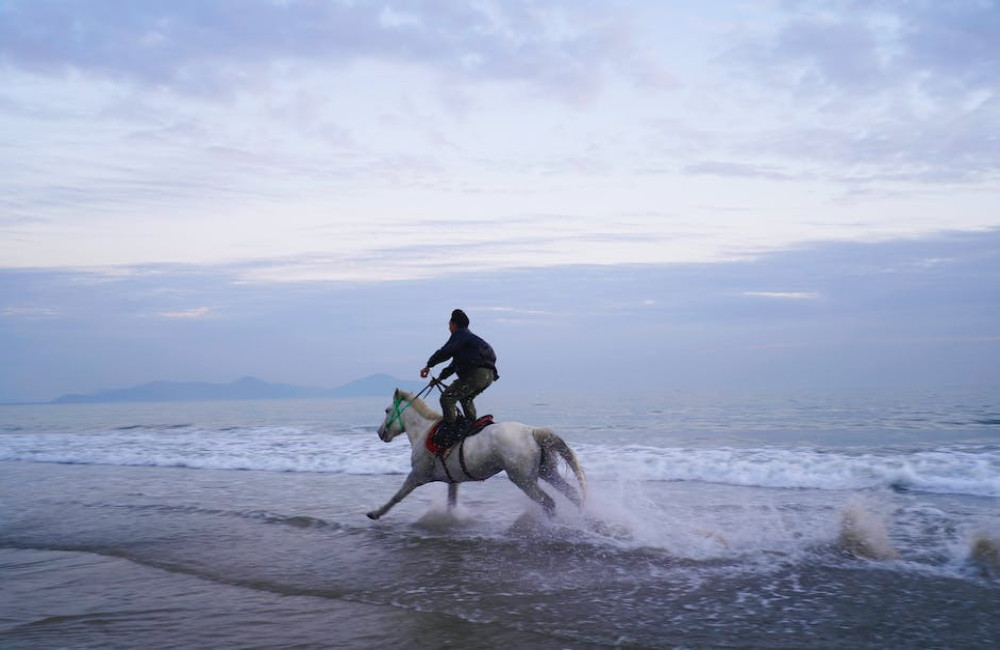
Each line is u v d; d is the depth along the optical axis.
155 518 10.00
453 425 8.73
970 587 6.04
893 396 42.16
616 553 7.49
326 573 7.07
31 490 12.98
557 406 40.44
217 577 7.04
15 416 50.53
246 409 57.16
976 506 9.26
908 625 5.20
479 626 5.42
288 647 5.08
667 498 10.31
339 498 11.38
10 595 6.52
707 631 5.17
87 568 7.47
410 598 6.18
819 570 6.68
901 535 7.87
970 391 49.44
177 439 21.34
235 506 10.79
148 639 5.29
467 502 10.70
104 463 17.14
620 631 5.22
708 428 21.34
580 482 8.48
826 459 12.94
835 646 4.84
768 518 8.80
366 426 25.42
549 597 6.09
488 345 8.92
